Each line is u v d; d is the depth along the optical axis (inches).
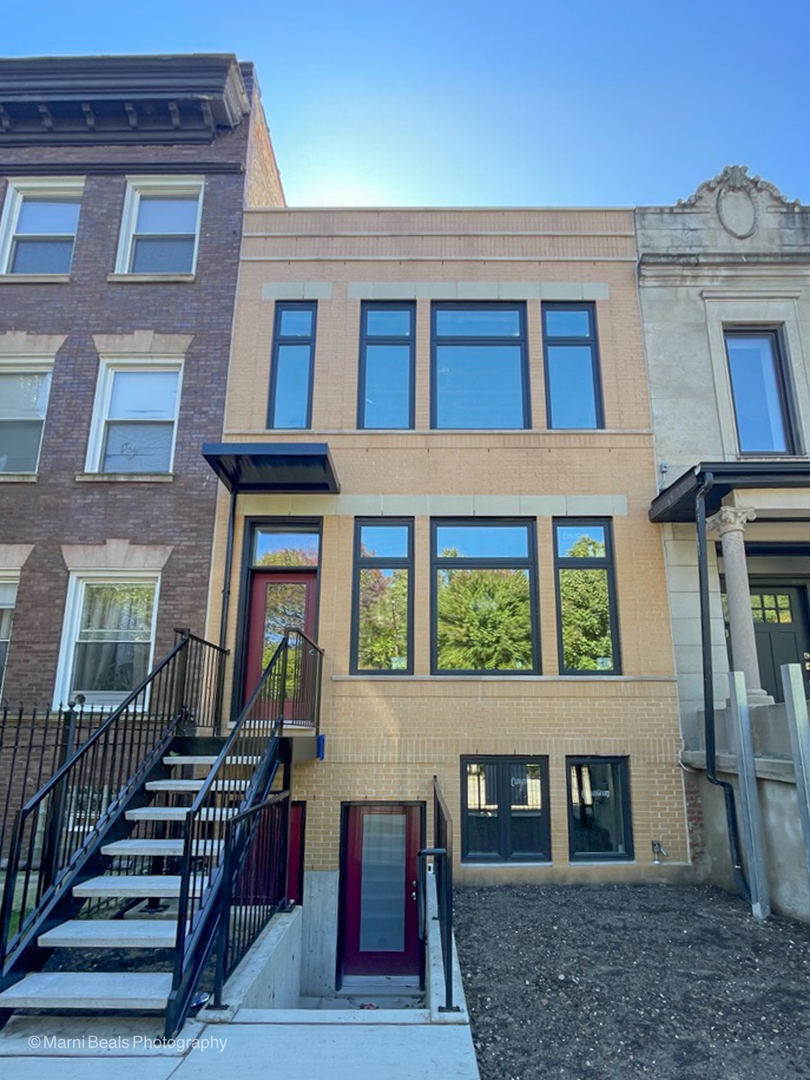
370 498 347.3
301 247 386.9
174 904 235.8
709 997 176.4
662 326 372.2
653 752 314.3
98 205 401.4
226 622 328.2
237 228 390.6
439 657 333.1
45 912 174.9
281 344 376.5
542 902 266.4
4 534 345.4
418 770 312.2
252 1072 133.3
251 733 249.9
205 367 367.9
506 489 349.1
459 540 347.3
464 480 350.3
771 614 352.2
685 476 300.7
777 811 247.9
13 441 368.8
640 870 299.7
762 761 252.4
